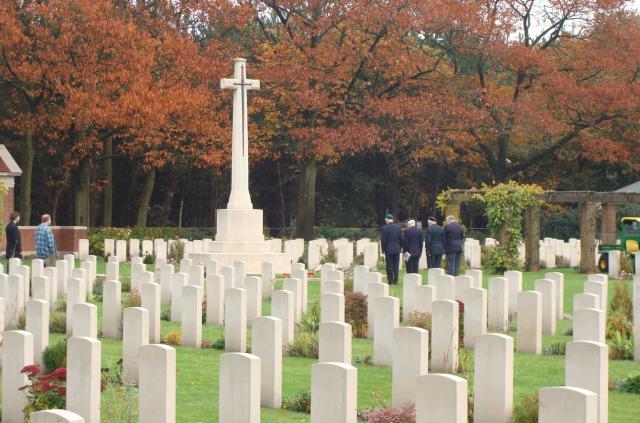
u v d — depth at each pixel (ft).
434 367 47.42
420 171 217.36
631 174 200.13
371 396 41.75
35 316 47.19
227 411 33.42
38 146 182.60
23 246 150.71
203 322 67.62
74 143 159.74
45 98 153.79
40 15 145.48
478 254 120.67
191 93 152.46
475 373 36.32
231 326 54.80
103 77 145.28
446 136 167.94
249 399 32.89
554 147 174.91
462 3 164.86
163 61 157.07
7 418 38.40
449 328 47.03
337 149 172.04
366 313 62.34
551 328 61.62
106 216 183.42
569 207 200.75
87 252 135.13
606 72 170.81
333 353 41.32
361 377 45.88
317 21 161.38
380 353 49.11
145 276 73.46
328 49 165.58
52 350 45.60
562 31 178.91
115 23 145.07
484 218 226.58
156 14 166.81
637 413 39.52
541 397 28.45
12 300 64.03
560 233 178.40
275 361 39.99
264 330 40.16
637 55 164.14
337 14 161.48
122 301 67.21
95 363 35.17
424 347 38.19
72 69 145.07
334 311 55.21
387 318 48.85
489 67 190.39
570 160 192.24
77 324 47.85
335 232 183.42
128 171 208.95
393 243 94.32
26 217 163.43
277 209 226.17
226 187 216.95
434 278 72.69
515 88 174.09
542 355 53.47
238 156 113.70
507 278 65.87
